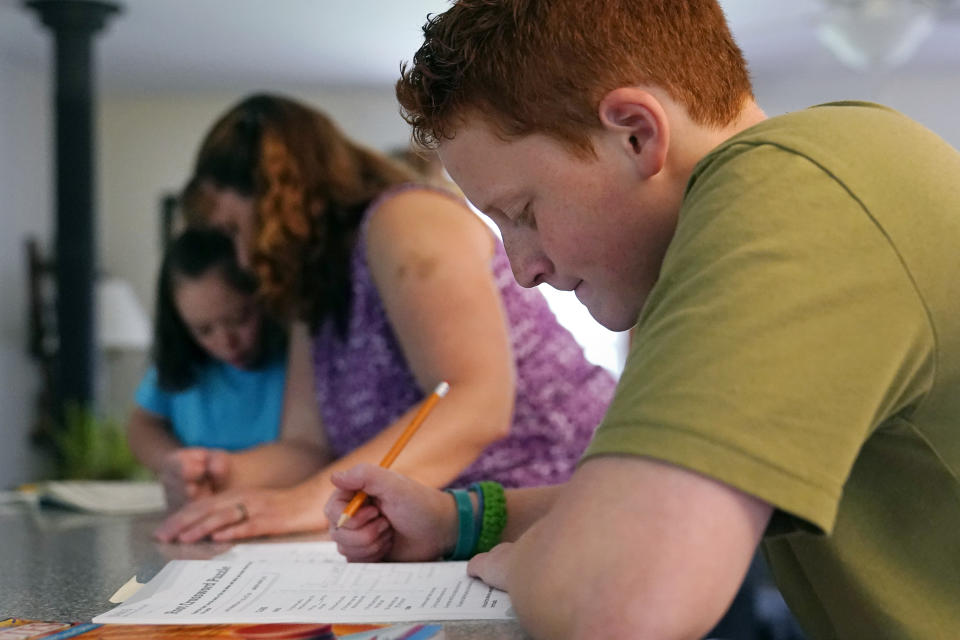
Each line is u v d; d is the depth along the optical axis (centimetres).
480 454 137
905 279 61
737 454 56
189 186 162
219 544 124
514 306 148
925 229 63
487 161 74
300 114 155
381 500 103
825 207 62
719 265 61
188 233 182
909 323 61
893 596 72
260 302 172
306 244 151
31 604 86
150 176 632
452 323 133
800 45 556
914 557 72
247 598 83
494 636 70
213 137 159
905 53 360
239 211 158
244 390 190
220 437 192
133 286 628
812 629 83
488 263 142
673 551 56
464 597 82
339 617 76
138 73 590
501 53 72
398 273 136
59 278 487
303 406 174
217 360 192
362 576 92
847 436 58
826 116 69
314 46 543
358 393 152
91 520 161
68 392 487
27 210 579
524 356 148
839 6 359
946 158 69
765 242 61
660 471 57
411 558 103
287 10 486
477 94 73
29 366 570
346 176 154
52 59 486
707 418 57
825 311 59
